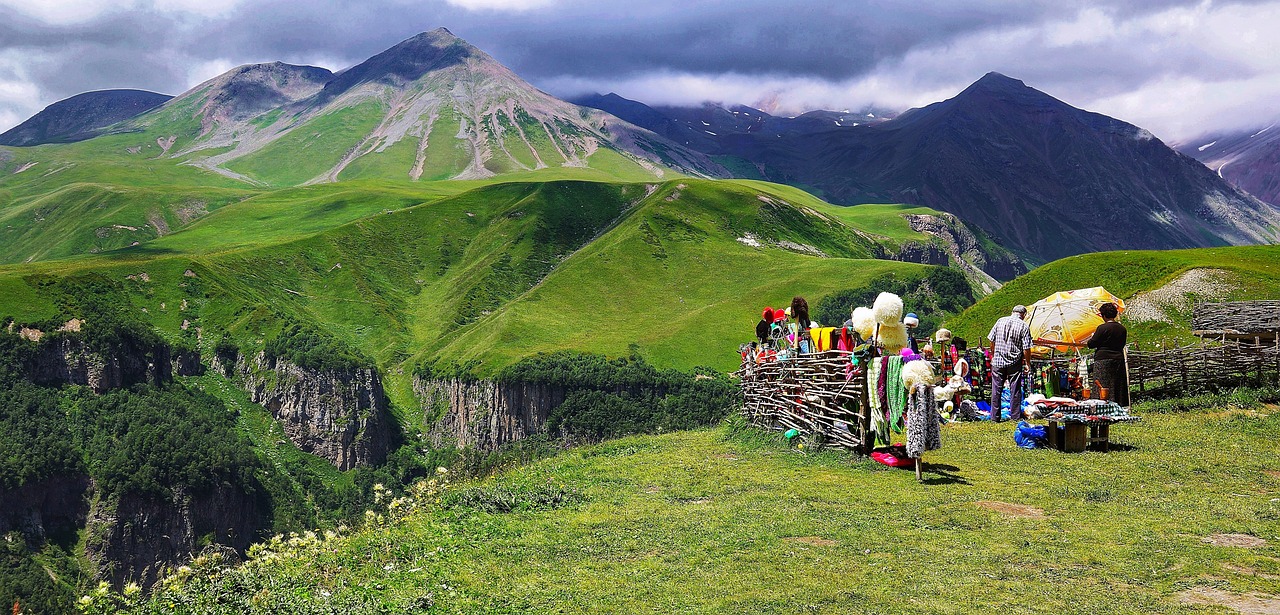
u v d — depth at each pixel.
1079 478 12.68
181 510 150.12
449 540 11.39
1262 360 21.06
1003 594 7.94
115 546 142.25
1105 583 8.13
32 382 175.62
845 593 8.17
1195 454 14.06
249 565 10.85
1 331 180.38
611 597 8.64
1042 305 24.48
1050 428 15.19
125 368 189.25
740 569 9.15
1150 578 8.19
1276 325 23.17
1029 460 14.25
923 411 13.14
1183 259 66.31
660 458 17.42
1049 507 11.05
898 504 11.62
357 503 176.25
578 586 9.07
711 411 168.88
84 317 192.88
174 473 152.12
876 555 9.35
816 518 11.09
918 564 8.93
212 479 156.38
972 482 12.75
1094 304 23.58
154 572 144.50
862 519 10.91
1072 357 23.23
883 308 14.65
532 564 10.05
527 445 23.44
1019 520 10.45
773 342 20.55
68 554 139.75
